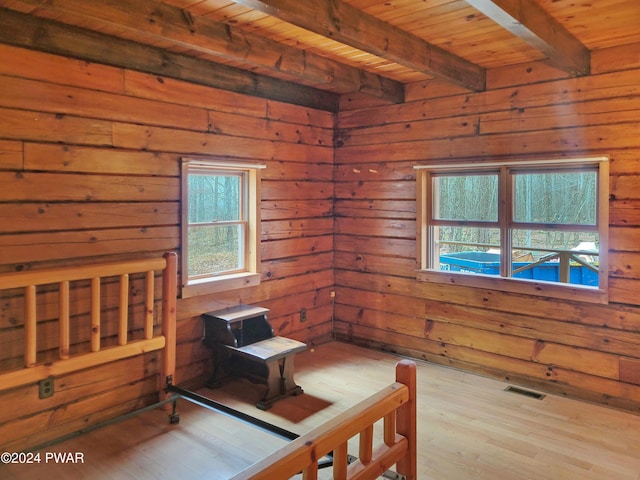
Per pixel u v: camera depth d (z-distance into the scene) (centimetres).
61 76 290
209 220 391
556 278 374
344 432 164
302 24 243
